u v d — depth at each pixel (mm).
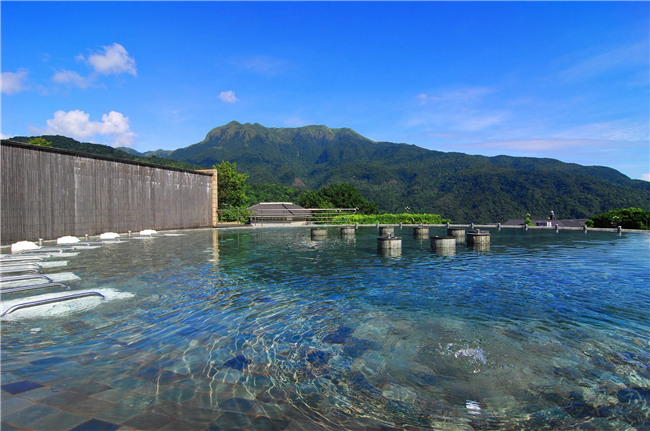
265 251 10891
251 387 2740
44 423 2178
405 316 4523
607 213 27422
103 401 2471
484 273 7309
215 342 3625
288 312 4648
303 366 3123
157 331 3896
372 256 9844
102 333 3805
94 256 9453
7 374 2844
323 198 54312
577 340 3744
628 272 7379
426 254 10242
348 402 2572
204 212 22719
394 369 3094
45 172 12602
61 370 2941
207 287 5988
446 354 3395
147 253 10156
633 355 3393
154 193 18344
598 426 2334
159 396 2562
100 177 15023
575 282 6461
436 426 2309
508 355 3393
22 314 4387
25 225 11938
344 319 4395
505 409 2523
